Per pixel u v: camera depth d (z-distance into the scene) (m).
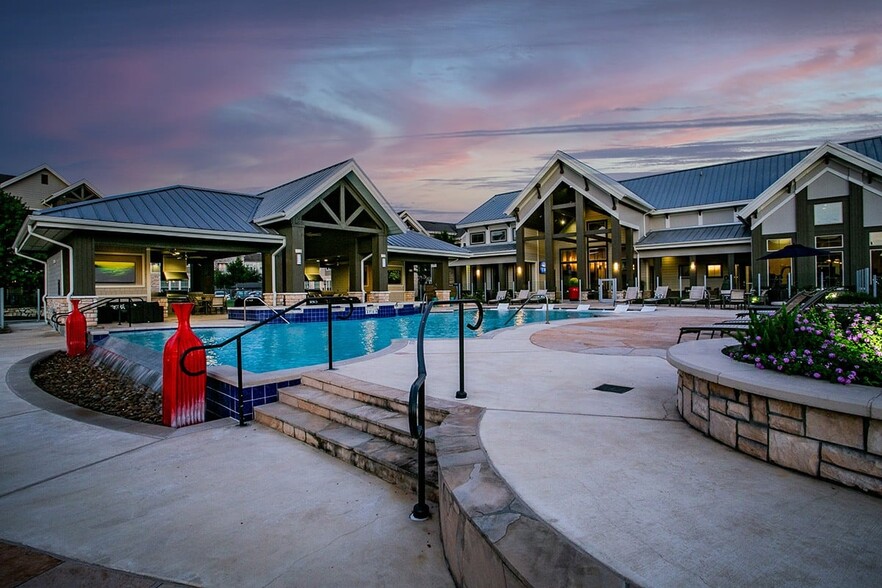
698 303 19.66
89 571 2.17
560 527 1.79
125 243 13.94
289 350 9.75
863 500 2.04
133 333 11.73
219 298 19.22
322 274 43.50
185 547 2.37
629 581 1.45
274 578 2.11
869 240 18.22
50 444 3.97
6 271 20.64
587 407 3.58
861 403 2.07
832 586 1.44
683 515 1.90
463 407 3.56
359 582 2.07
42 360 8.23
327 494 2.98
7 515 2.73
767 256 16.59
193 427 4.49
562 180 24.25
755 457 2.54
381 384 4.54
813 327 3.14
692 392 3.11
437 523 2.60
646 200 26.91
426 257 24.11
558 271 28.53
